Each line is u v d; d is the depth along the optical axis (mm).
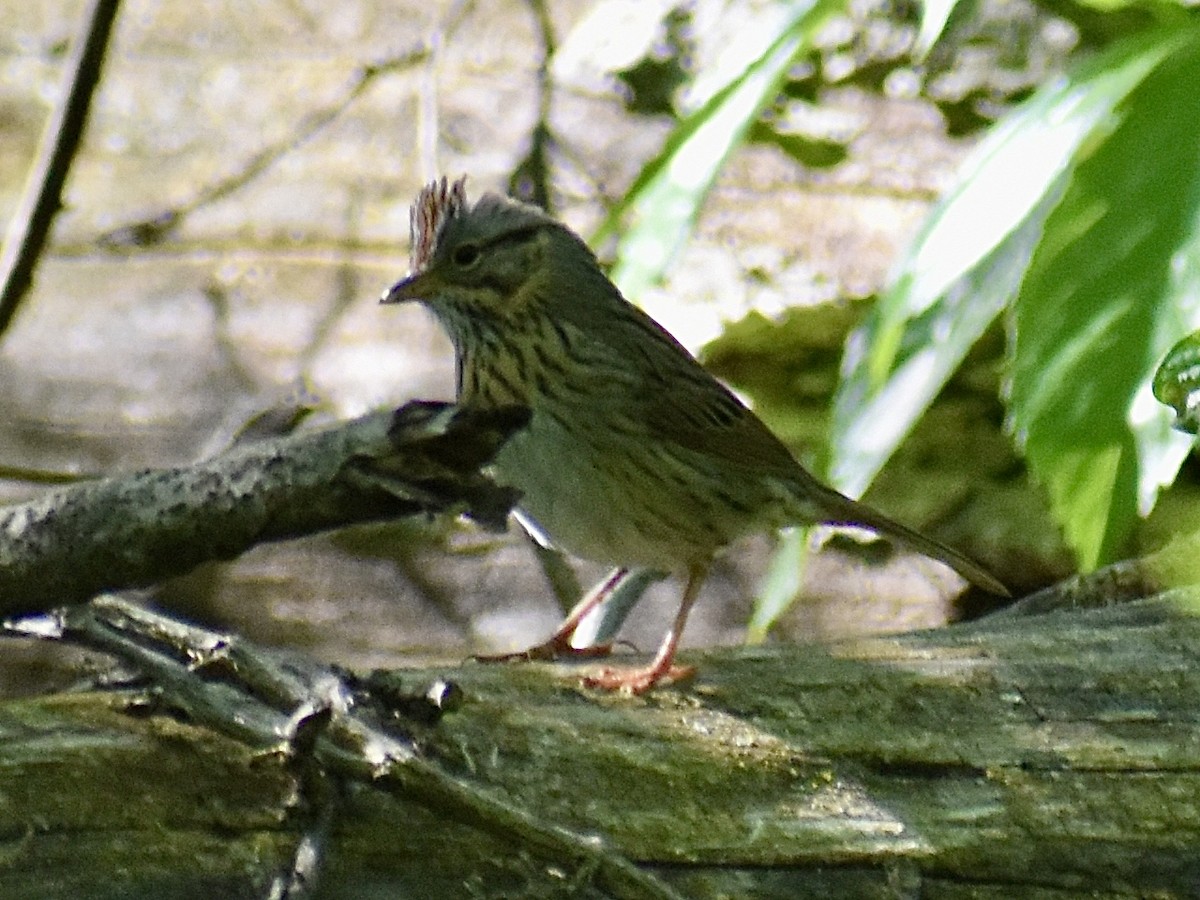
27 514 6816
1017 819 7750
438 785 7117
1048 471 6559
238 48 20453
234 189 18547
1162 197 6266
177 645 7617
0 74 20188
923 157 17203
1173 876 7691
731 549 14625
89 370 16031
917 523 14102
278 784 7203
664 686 8258
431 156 15781
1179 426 6523
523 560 14406
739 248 16141
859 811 7734
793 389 15102
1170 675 8312
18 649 13102
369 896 7156
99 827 7066
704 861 7574
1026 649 8555
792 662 8492
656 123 17953
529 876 7223
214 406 15516
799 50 7809
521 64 19391
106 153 18953
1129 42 6684
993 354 14641
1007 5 17578
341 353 16266
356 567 14289
